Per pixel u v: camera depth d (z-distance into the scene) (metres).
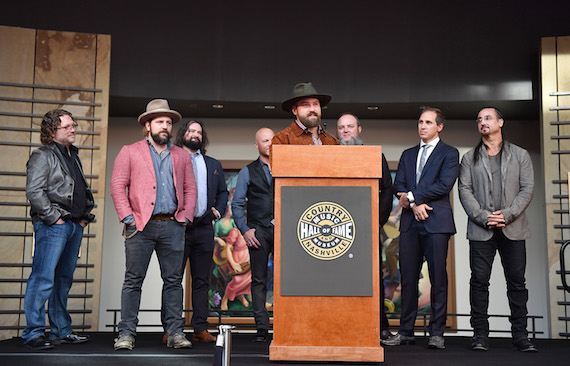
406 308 4.61
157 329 7.71
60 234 4.20
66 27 7.03
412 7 7.35
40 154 4.22
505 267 4.38
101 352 3.79
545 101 6.76
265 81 7.27
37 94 6.47
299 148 3.33
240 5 7.36
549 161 6.69
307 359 3.23
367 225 3.30
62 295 4.48
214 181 5.15
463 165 4.54
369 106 7.42
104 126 6.57
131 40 7.16
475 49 7.25
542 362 3.58
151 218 4.13
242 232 5.12
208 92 7.21
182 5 7.31
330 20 7.36
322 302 3.26
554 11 7.19
